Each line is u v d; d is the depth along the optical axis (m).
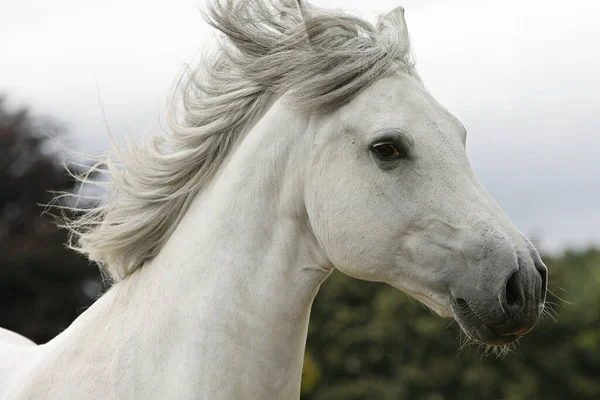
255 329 4.68
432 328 23.56
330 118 4.80
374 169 4.66
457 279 4.53
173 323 4.67
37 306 27.25
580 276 29.09
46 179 29.16
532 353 23.09
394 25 5.11
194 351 4.59
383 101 4.72
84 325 4.94
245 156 4.89
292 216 4.82
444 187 4.59
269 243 4.79
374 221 4.64
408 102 4.73
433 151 4.62
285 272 4.79
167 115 5.19
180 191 4.99
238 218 4.79
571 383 22.84
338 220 4.70
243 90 5.00
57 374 4.75
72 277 27.86
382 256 4.69
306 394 24.50
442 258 4.56
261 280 4.74
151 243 5.02
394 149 4.63
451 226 4.54
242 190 4.83
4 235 27.98
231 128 5.02
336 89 4.76
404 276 4.71
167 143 5.15
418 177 4.62
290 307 4.78
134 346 4.68
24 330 26.70
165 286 4.79
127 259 5.04
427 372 23.25
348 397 23.98
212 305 4.65
